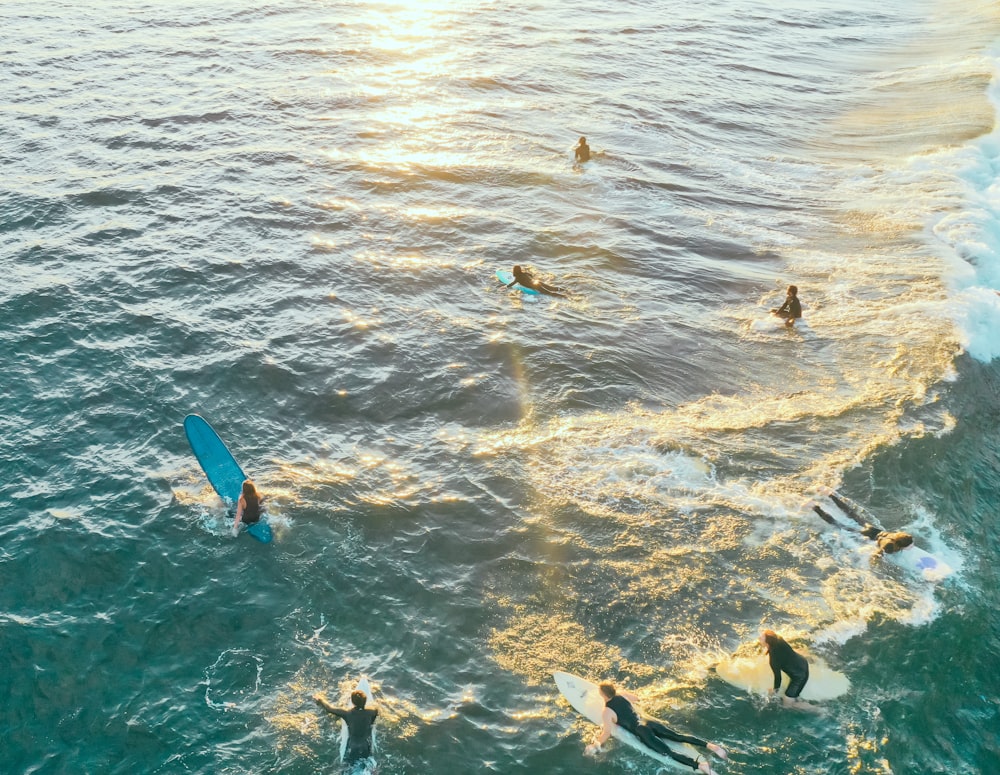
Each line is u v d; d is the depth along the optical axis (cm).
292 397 1883
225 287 2280
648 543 1520
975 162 3341
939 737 1201
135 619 1345
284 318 2164
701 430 1823
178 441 1738
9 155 2958
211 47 4319
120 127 3259
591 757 1158
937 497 1655
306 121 3456
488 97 3897
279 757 1152
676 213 2909
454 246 2575
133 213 2633
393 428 1811
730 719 1212
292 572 1444
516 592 1425
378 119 3528
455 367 2006
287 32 4678
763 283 2488
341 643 1327
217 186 2842
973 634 1356
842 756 1162
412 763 1145
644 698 1240
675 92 4181
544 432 1809
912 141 3653
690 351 2127
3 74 3709
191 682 1254
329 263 2431
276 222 2638
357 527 1541
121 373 1919
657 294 2397
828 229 2845
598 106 3891
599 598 1414
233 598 1391
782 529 1551
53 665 1263
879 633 1345
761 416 1873
